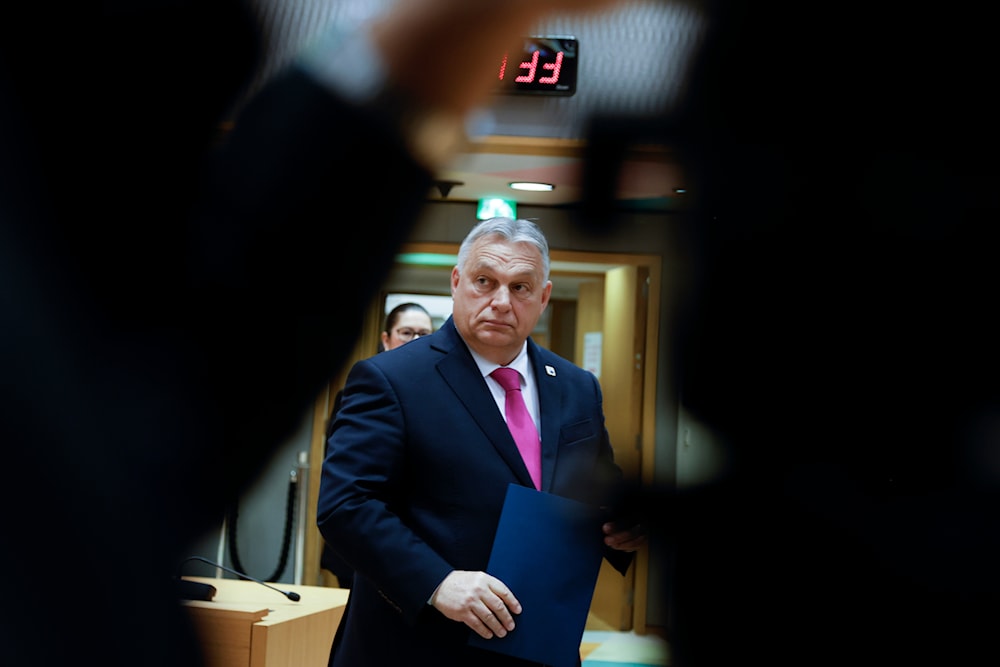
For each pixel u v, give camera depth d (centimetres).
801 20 39
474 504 265
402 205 48
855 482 43
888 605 43
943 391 43
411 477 270
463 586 242
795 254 42
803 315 43
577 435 281
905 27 38
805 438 44
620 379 874
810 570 43
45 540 49
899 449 43
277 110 46
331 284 48
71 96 46
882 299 43
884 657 43
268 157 46
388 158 46
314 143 46
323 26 47
